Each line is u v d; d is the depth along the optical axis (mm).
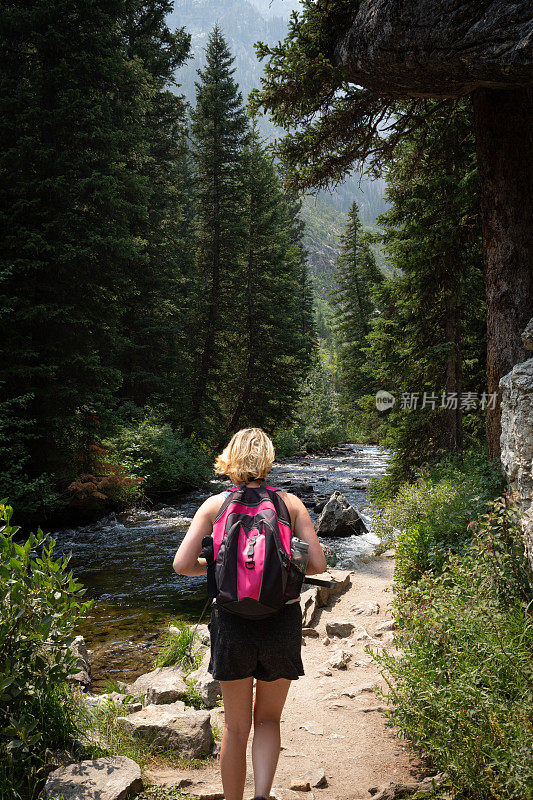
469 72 5492
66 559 3580
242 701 2574
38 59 14742
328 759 3543
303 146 7953
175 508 15961
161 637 6648
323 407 44656
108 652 6184
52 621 3367
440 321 12016
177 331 25656
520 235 6945
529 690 2797
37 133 14203
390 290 12438
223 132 29422
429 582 4215
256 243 31406
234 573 2369
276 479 22562
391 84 6594
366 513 14844
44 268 13586
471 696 2889
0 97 13758
